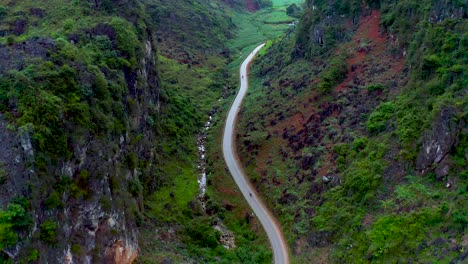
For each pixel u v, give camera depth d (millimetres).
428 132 48406
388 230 44844
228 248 57906
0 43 44906
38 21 67812
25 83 38312
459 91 48656
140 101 65812
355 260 45719
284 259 54031
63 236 36438
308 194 59438
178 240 55500
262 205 64938
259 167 71562
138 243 48812
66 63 45125
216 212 65500
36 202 34219
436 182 46219
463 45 51625
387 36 72375
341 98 69688
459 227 40125
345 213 51094
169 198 63438
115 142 50031
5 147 34656
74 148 40031
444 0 58125
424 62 54656
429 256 40188
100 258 40688
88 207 40156
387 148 52719
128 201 49406
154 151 68500
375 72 68625
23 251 32219
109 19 66062
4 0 73938
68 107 41031
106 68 54219
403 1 69438
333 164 59656
